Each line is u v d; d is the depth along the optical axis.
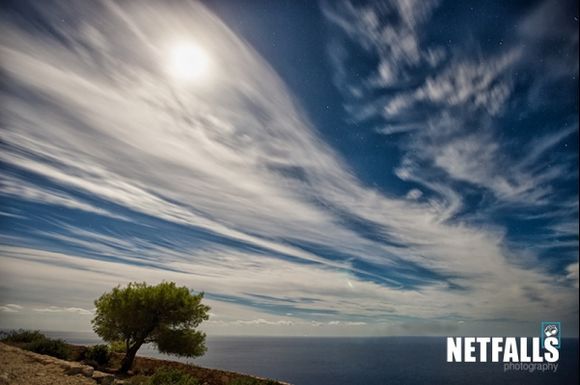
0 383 8.37
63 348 16.41
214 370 16.06
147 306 17.08
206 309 18.73
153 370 16.31
